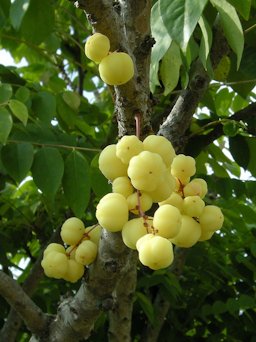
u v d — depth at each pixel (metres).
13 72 0.94
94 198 0.86
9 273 0.87
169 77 0.56
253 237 0.99
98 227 0.48
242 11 0.49
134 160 0.36
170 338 0.99
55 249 0.48
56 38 1.03
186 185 0.42
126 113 0.42
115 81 0.38
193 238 0.41
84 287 0.50
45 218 0.98
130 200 0.37
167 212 0.35
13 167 0.65
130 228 0.36
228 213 0.89
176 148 0.58
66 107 0.86
